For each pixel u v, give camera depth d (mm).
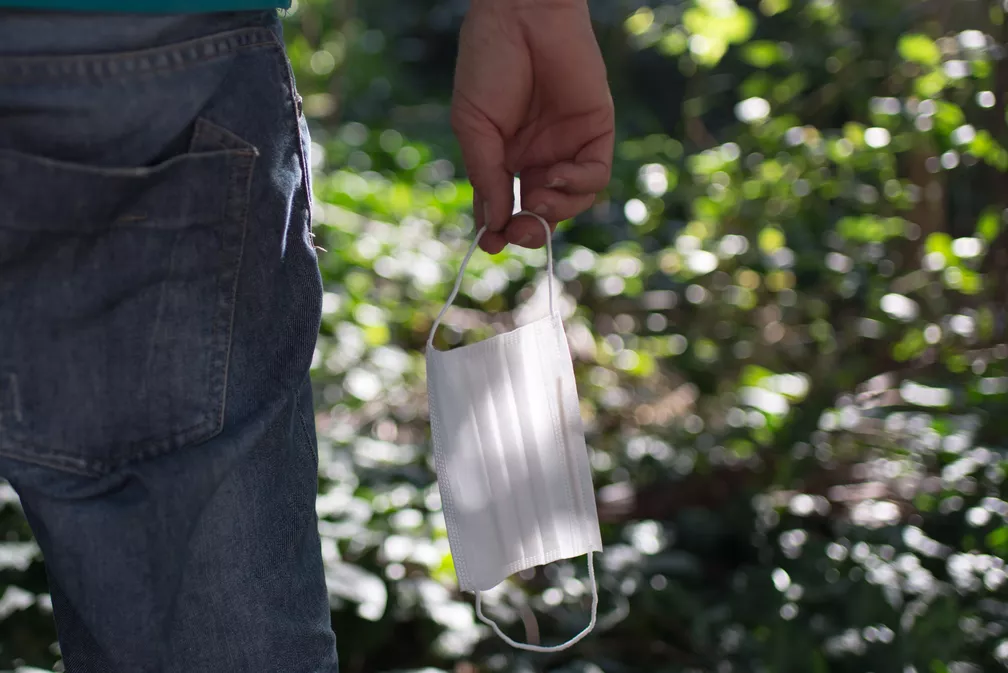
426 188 5645
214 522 1234
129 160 1188
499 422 1333
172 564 1208
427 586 2010
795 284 3090
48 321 1176
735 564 2340
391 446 2693
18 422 1176
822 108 3354
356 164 5973
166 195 1195
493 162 1407
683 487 2537
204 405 1218
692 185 3584
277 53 1237
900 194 2734
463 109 1402
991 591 1937
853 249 2904
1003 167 2197
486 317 3945
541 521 1347
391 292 3994
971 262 2334
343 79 7578
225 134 1212
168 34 1190
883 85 3117
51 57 1158
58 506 1187
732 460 2582
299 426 1301
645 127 6914
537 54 1397
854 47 3115
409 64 9320
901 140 2623
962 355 2369
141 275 1195
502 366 1327
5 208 1155
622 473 2715
